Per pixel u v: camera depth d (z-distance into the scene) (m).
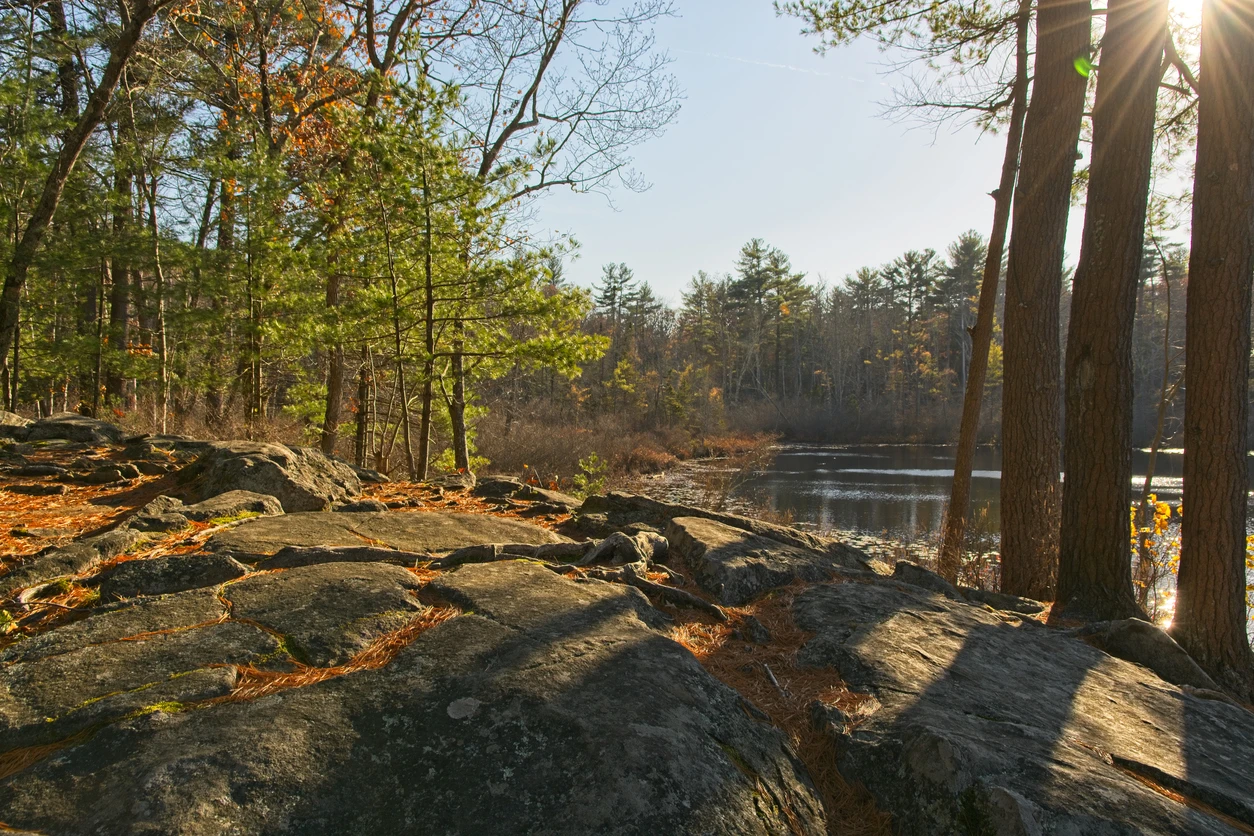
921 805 2.12
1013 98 8.68
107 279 13.94
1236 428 5.17
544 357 10.28
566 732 2.12
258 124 14.08
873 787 2.25
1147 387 43.41
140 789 1.80
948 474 28.98
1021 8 8.28
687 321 68.81
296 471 5.56
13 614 2.98
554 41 14.48
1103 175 5.47
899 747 2.28
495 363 11.58
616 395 46.25
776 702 2.74
